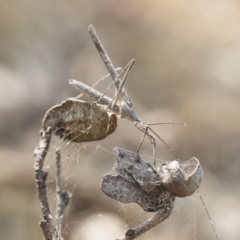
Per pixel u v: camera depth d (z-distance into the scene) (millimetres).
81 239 336
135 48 788
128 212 281
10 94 624
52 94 653
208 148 566
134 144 459
